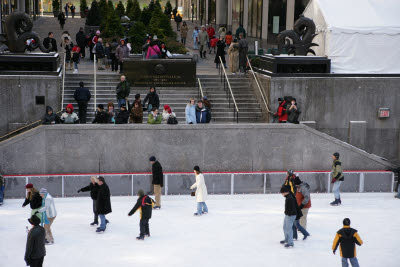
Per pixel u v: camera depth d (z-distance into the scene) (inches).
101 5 1748.3
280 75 844.0
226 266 462.3
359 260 487.8
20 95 792.9
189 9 2623.0
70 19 1926.7
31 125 798.5
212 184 711.7
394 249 517.7
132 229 563.8
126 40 988.6
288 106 796.6
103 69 994.1
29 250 415.8
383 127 878.4
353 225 593.0
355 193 737.6
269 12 1455.5
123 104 775.1
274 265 467.5
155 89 845.2
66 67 1002.1
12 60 802.8
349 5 916.0
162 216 613.3
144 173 706.2
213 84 929.5
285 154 772.0
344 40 879.1
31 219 422.6
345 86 857.5
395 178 805.2
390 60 891.4
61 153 729.6
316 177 732.0
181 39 1519.4
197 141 753.0
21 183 676.1
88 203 673.6
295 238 538.3
